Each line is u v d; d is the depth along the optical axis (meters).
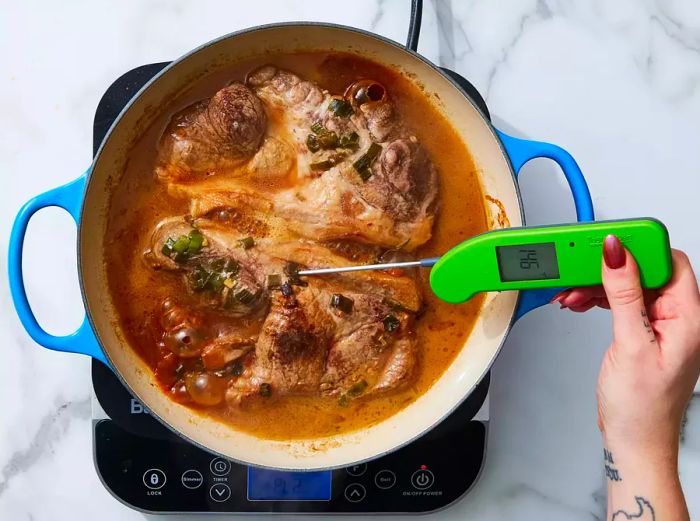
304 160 0.58
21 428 0.64
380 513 0.61
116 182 0.57
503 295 0.58
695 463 0.67
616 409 0.49
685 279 0.49
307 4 0.65
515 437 0.66
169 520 0.63
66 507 0.64
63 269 0.64
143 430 0.60
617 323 0.48
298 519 0.64
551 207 0.66
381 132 0.58
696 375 0.49
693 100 0.67
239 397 0.57
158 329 0.58
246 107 0.56
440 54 0.67
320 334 0.57
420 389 0.59
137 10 0.65
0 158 0.64
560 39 0.67
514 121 0.66
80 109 0.64
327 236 0.58
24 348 0.64
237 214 0.58
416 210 0.58
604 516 0.66
